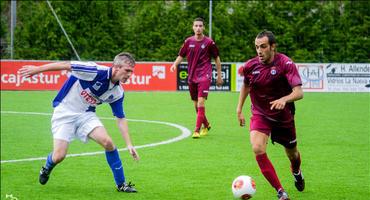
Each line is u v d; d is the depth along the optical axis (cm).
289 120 1152
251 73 1138
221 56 5038
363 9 5094
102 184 1330
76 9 5162
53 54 5031
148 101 3478
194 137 2056
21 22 5525
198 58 2059
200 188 1289
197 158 1659
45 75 4175
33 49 5066
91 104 1212
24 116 2759
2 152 1806
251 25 5134
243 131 2255
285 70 1107
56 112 1211
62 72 4191
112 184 1330
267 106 1140
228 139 2036
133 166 1545
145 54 5144
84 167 1532
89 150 1809
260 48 1097
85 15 5184
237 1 5241
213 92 4200
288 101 1070
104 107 3203
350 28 5062
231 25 5116
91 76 1164
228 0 5238
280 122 1145
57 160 1199
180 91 4216
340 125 2430
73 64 1158
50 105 3244
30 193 1240
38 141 2034
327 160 1638
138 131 2259
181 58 2094
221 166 1545
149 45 5194
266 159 1115
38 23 5134
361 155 1719
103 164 1573
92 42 5134
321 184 1334
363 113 2888
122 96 1199
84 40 5088
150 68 4209
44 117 2730
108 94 1185
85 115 1214
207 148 1836
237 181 1103
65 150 1202
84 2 5175
